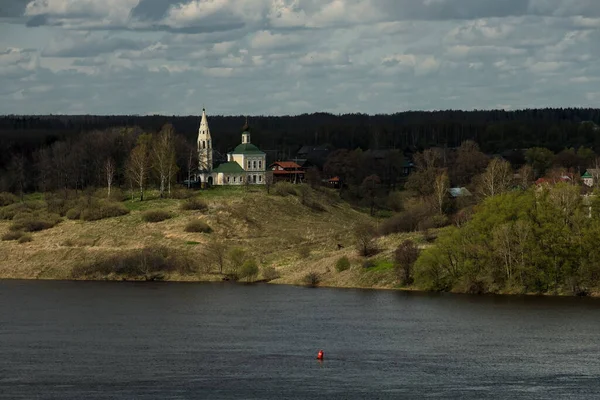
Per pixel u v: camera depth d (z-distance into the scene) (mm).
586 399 153125
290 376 166125
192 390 157500
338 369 170750
